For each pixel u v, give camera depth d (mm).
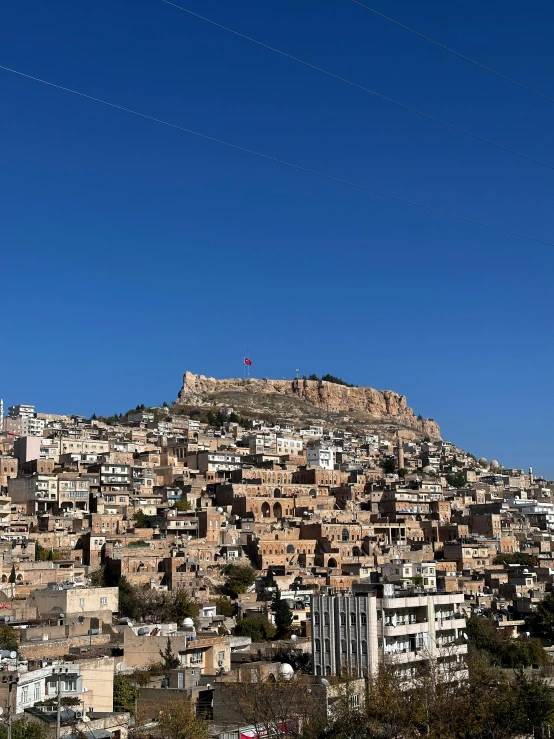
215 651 160875
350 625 164000
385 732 113000
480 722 119000
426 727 117250
